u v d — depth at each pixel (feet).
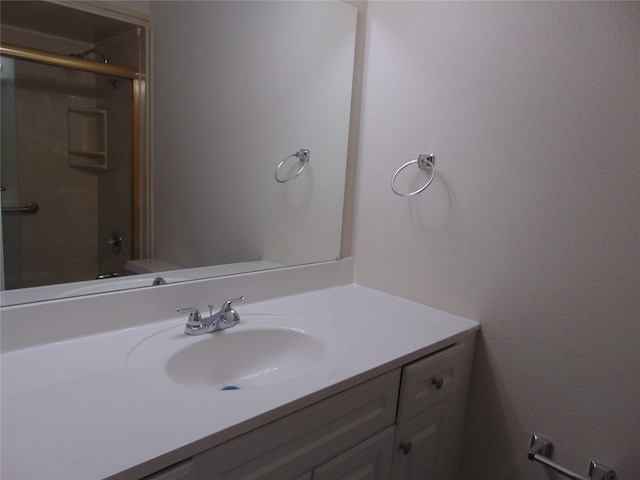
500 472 4.30
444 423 4.17
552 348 3.81
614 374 3.46
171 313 3.90
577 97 3.47
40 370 2.87
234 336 3.76
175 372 3.26
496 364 4.21
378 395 3.30
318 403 2.83
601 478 3.59
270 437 2.57
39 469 1.94
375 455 3.41
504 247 4.03
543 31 3.62
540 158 3.72
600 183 3.40
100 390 2.65
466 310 4.38
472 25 4.08
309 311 4.38
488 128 4.04
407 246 4.85
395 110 4.83
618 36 3.23
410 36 4.60
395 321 4.20
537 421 3.98
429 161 4.51
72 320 3.34
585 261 3.54
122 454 2.06
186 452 2.17
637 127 3.18
